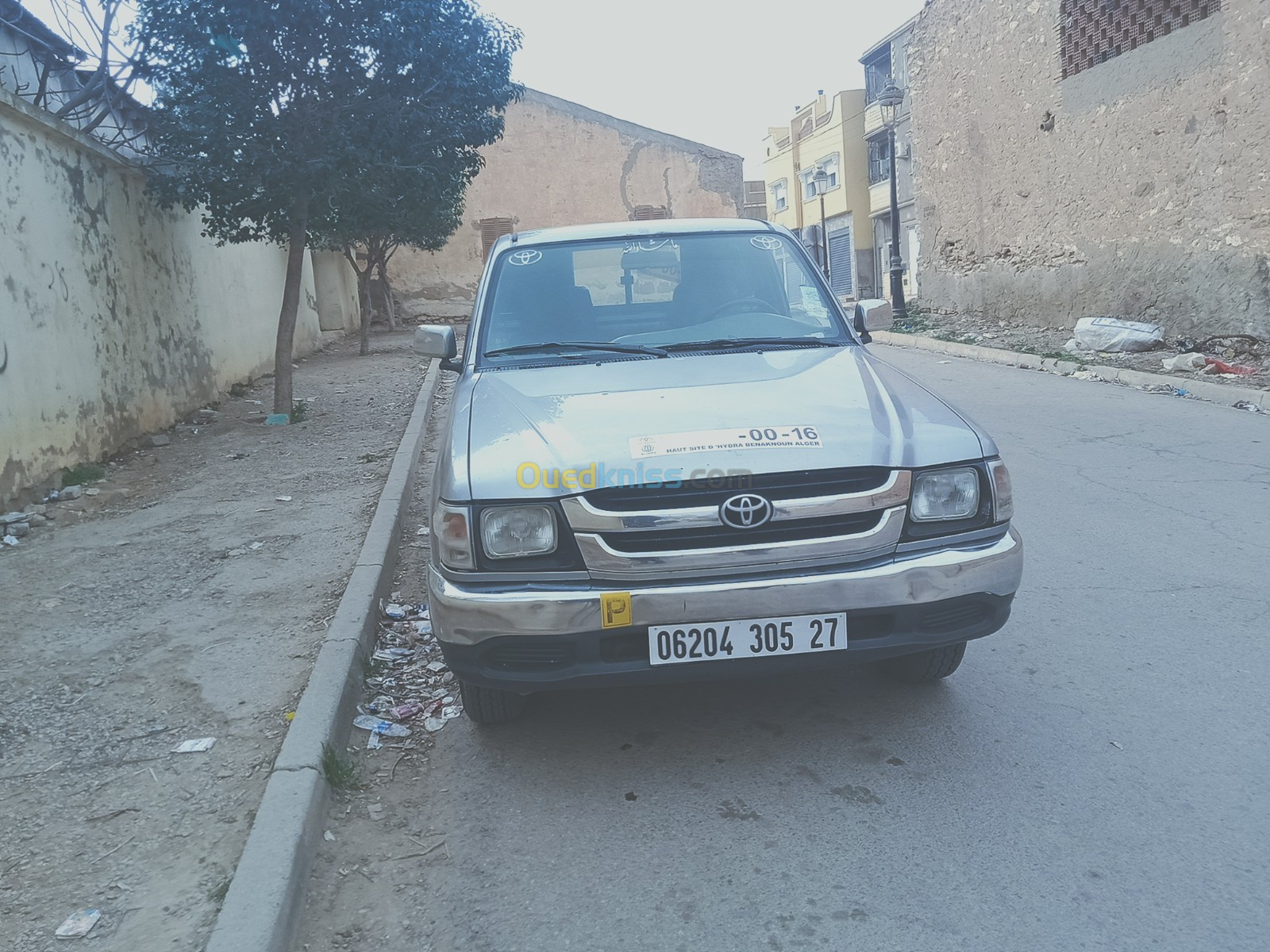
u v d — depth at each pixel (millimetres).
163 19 8766
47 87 8602
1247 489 6449
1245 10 10812
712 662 2998
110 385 9047
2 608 5082
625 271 4566
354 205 10773
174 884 2727
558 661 3033
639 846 2900
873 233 33594
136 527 6590
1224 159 11406
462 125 11031
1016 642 4242
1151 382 10656
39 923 2586
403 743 3609
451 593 3061
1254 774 3109
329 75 9906
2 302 7121
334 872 2842
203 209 12289
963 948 2393
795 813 3023
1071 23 13797
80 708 3871
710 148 27953
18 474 7152
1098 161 13625
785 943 2445
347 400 12227
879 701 3750
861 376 3736
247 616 4773
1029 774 3178
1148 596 4688
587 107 27469
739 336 4254
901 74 29484
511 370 4094
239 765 3348
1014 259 16031
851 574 3016
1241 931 2402
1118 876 2639
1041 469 7320
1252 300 11281
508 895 2701
